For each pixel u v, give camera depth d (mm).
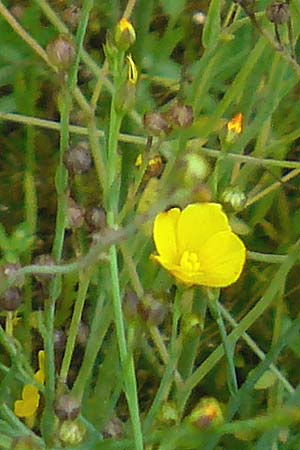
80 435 337
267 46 434
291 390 401
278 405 403
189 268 346
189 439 347
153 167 372
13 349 367
